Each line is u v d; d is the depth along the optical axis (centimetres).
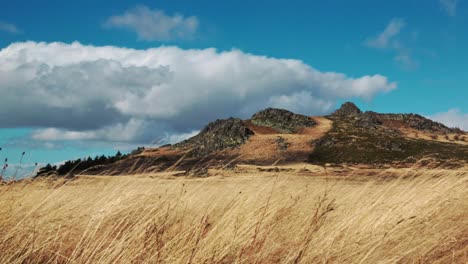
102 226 494
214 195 556
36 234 472
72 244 464
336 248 472
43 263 430
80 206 550
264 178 623
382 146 14675
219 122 17025
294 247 459
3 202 538
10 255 429
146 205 518
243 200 550
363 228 530
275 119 18775
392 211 579
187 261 411
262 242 451
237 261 416
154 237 442
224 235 454
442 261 495
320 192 586
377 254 475
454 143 16262
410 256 497
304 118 18688
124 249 424
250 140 15450
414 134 18025
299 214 538
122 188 561
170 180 584
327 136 16200
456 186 650
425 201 611
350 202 603
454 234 538
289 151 14112
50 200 554
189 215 505
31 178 633
